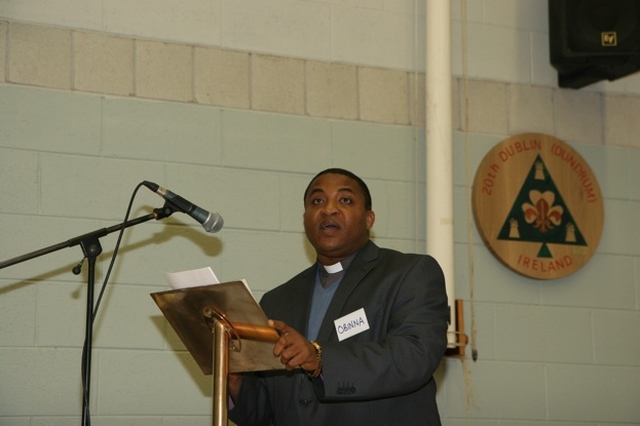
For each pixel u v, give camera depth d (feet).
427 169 19.02
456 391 18.76
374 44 19.47
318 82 18.89
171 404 16.80
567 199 20.17
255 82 18.42
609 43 19.71
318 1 19.20
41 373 16.11
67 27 17.26
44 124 16.81
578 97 20.94
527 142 20.12
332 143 18.76
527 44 20.70
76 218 16.71
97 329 16.56
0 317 16.03
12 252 16.25
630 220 20.77
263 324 10.30
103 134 17.13
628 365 20.10
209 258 17.46
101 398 16.38
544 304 19.76
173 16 18.01
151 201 17.26
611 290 20.30
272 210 18.06
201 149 17.76
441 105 19.08
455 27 20.17
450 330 18.49
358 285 12.08
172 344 16.99
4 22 16.87
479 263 19.47
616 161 20.95
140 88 17.54
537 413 19.25
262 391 12.56
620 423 19.79
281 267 17.93
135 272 16.96
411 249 18.98
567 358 19.69
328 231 12.51
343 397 10.82
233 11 18.47
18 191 16.46
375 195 18.92
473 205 19.60
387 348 11.03
